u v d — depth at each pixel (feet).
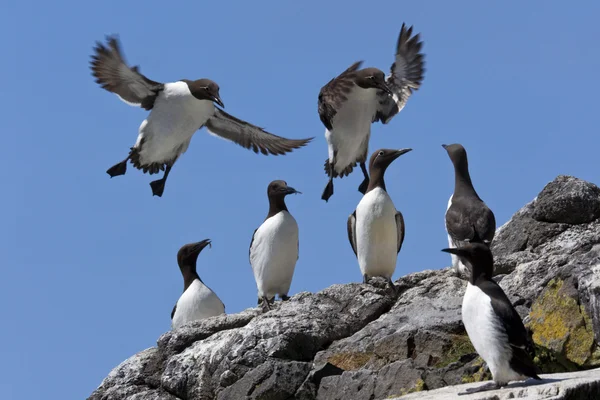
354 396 47.24
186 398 53.16
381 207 56.59
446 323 48.32
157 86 65.92
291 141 72.23
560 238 55.11
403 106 67.87
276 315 53.52
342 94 64.44
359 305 53.83
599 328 44.80
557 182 56.70
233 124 72.38
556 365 45.75
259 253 60.49
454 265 54.29
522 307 48.78
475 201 54.34
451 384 45.19
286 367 49.83
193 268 69.72
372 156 58.49
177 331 56.24
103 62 63.93
